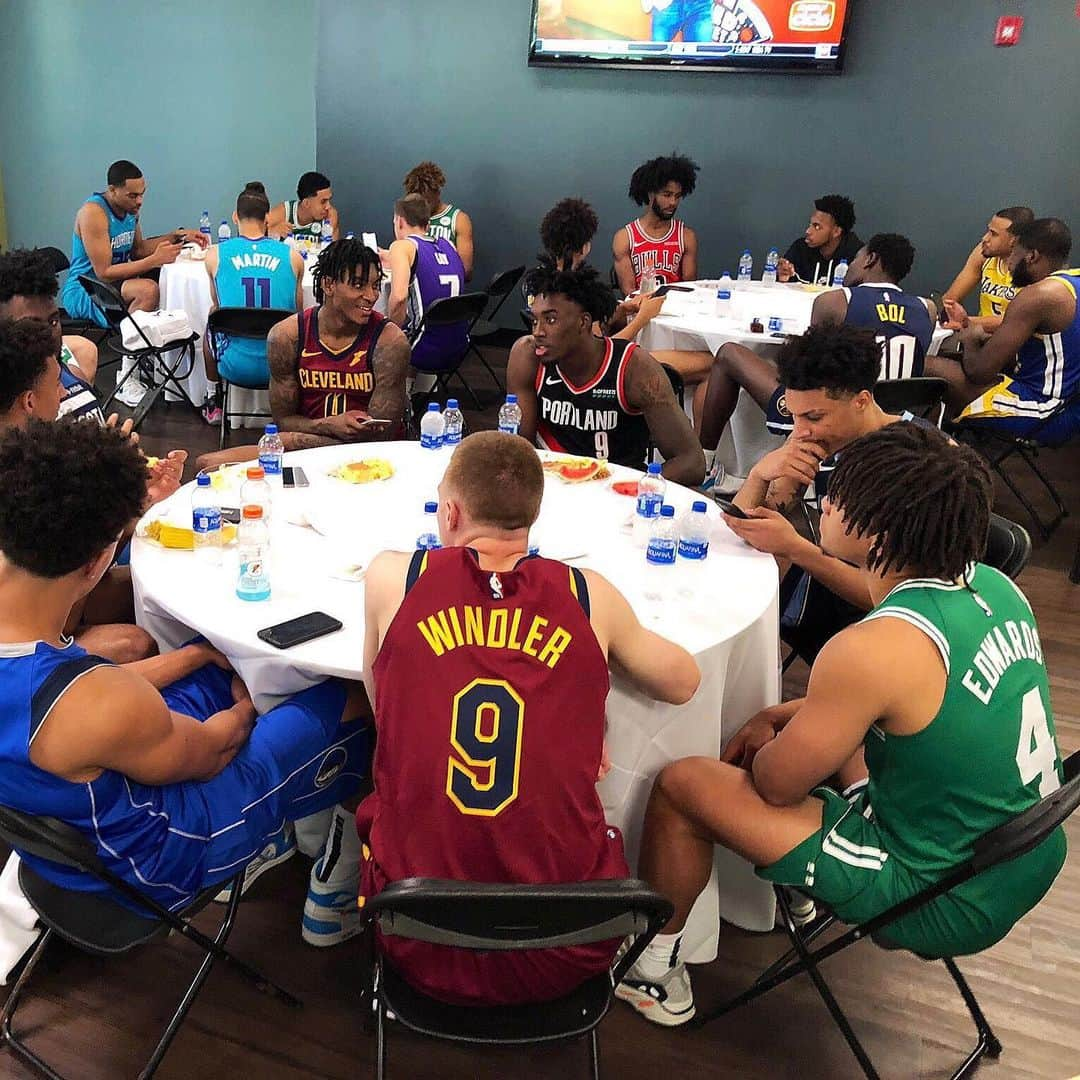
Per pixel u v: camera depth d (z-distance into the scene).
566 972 1.28
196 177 7.10
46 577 1.23
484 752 1.21
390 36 6.21
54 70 7.02
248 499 2.11
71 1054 1.66
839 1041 1.78
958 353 4.37
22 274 2.58
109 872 1.31
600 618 1.35
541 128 6.13
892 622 1.35
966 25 5.23
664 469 2.68
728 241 6.03
